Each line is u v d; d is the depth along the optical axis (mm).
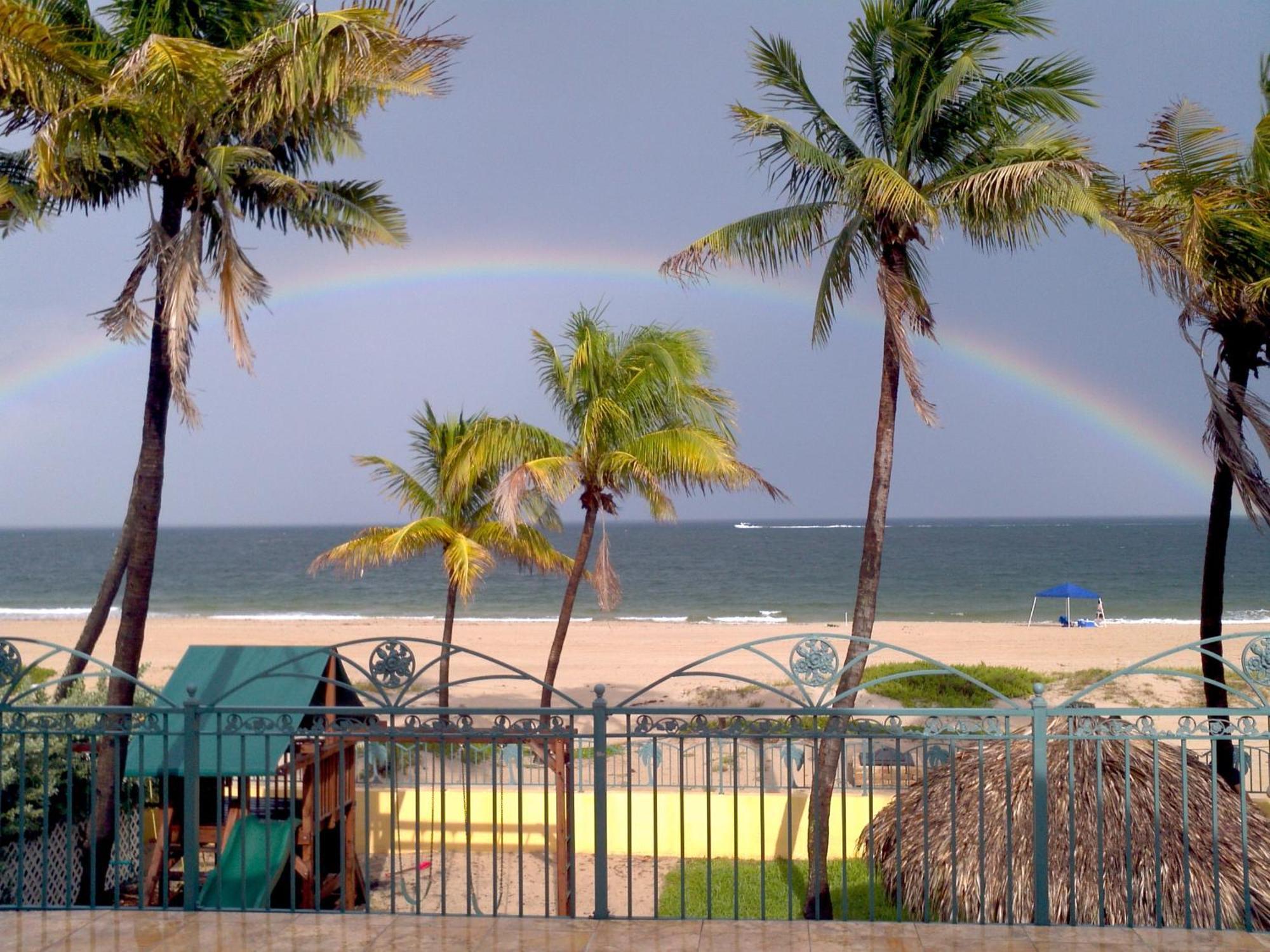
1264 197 11641
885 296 11719
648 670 37812
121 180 12680
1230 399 11875
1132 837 9102
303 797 11484
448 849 14312
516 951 5832
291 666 11820
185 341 10859
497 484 19797
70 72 10648
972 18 11852
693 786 14648
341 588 93062
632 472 16859
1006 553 134625
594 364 17297
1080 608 75438
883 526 12156
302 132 13055
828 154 12055
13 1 10344
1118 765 9477
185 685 11672
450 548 19734
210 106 10828
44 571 122188
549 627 60938
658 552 143875
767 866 13555
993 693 6254
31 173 12609
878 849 11133
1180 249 11750
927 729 6262
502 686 31047
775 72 12547
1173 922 8820
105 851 11234
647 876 13258
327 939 6047
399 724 15617
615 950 5836
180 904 11070
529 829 14234
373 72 10656
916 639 52094
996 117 12273
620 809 14141
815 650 6371
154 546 11914
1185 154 12352
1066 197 11250
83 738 10992
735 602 82250
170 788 12148
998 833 9430
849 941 5949
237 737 10938
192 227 11188
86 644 13750
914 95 12180
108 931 6234
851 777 15164
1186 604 77438
